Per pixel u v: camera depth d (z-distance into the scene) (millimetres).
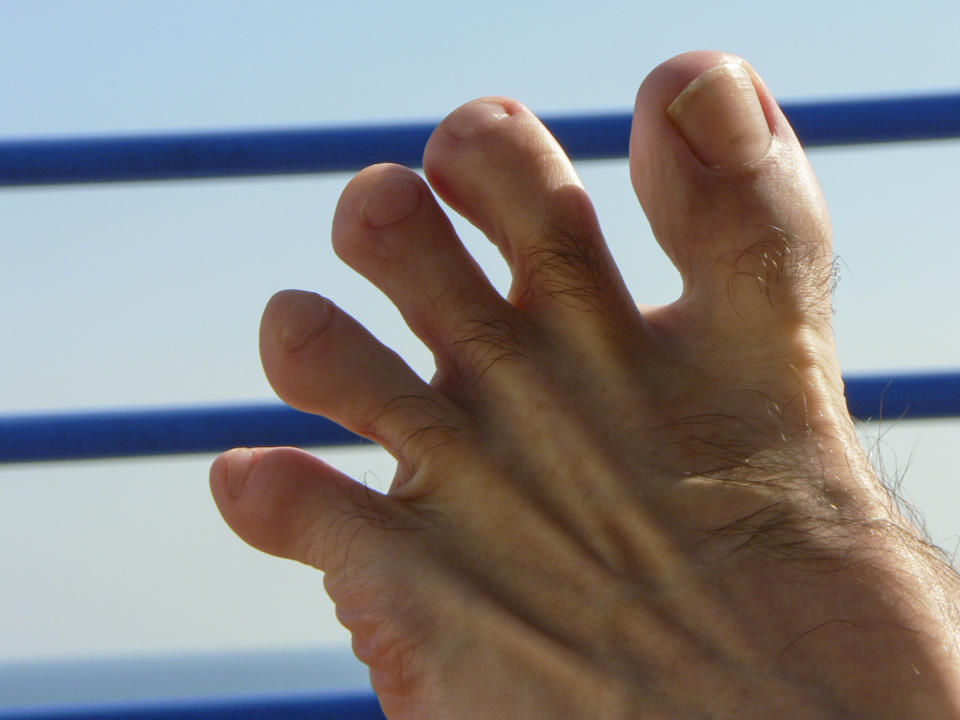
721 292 637
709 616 610
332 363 633
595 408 630
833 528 614
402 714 617
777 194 637
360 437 634
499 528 624
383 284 640
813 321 635
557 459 627
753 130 638
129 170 626
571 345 636
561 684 609
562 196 640
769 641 606
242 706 628
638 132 639
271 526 629
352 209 638
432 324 639
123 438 625
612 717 605
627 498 621
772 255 636
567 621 615
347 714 628
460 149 641
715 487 621
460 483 628
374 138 635
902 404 631
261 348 637
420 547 624
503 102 646
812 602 608
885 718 597
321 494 629
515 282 644
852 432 628
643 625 611
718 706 603
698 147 638
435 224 638
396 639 618
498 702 610
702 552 615
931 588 606
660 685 606
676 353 635
